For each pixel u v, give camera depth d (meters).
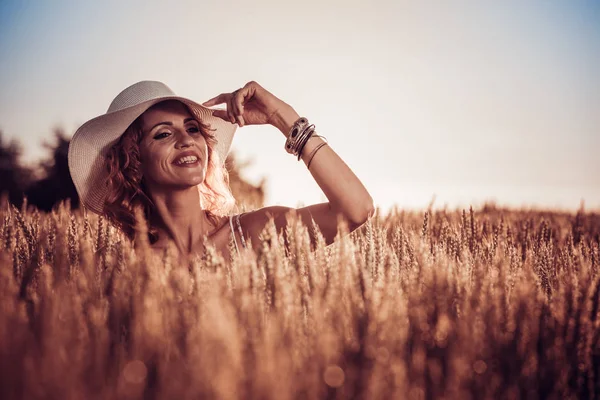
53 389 0.92
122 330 1.24
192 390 0.92
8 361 0.97
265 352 1.00
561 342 1.22
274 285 1.38
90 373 0.99
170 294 1.32
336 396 1.00
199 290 1.39
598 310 1.29
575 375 1.21
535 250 2.36
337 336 1.13
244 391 0.94
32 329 1.22
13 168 14.59
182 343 1.16
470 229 2.62
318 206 2.45
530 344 1.20
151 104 2.41
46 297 1.28
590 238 3.07
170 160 2.40
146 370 1.01
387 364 1.04
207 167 2.79
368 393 0.98
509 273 1.62
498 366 1.14
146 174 2.46
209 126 2.55
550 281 1.84
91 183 2.76
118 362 1.08
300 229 1.67
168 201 2.45
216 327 1.03
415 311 1.24
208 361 0.95
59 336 1.06
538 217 3.73
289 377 0.97
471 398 1.08
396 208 3.24
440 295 1.30
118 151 2.53
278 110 2.46
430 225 2.98
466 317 1.22
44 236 1.99
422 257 1.55
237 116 2.49
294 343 1.14
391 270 1.59
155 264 1.43
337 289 1.38
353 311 1.22
